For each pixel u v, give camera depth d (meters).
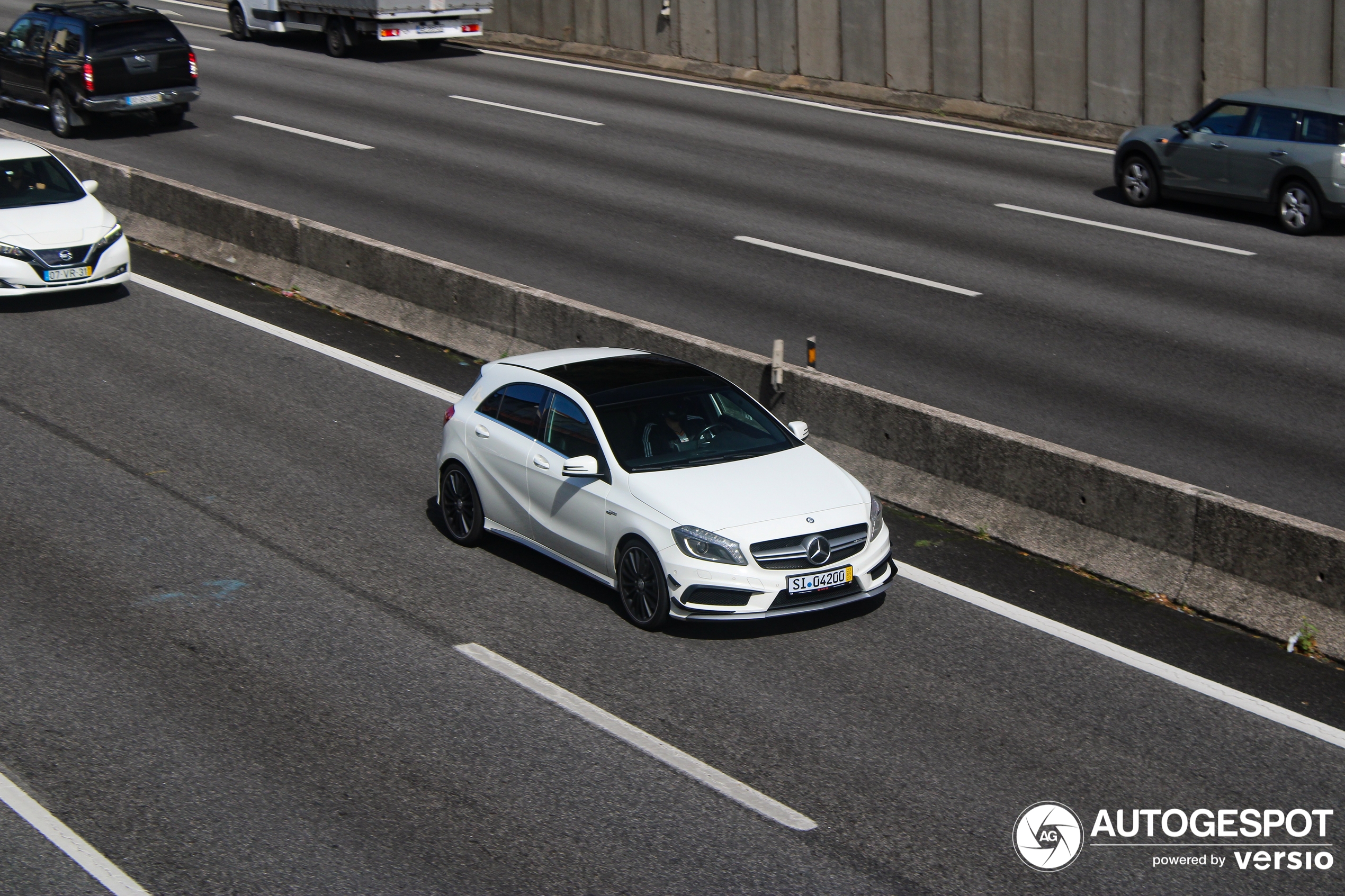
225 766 7.06
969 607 9.23
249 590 9.24
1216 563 9.20
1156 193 20.30
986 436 10.48
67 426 12.36
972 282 16.80
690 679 8.15
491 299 14.80
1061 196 21.12
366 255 16.28
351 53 34.34
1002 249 18.23
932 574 9.77
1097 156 23.77
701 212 20.20
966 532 10.51
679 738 7.45
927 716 7.75
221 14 41.09
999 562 9.99
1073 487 9.97
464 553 10.09
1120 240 18.61
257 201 20.34
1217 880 6.32
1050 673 8.30
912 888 6.18
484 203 20.59
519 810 6.71
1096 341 14.60
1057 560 9.95
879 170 22.80
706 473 9.09
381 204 20.42
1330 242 18.33
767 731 7.54
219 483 11.19
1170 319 15.28
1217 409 12.70
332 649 8.43
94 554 9.73
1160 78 23.73
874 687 8.07
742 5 30.52
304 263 17.17
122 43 24.53
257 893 6.04
